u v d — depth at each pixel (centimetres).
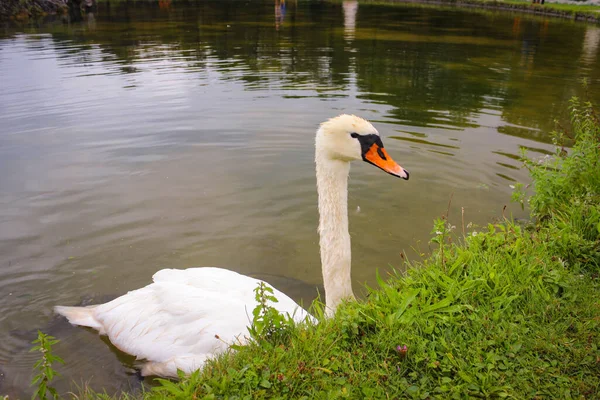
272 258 589
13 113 1038
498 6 3703
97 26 2472
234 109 1072
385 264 564
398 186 749
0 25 2461
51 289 528
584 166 565
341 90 1216
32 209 681
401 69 1473
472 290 394
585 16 2925
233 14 3197
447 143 881
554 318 365
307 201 712
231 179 775
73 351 437
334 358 333
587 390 302
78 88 1223
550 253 444
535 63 1593
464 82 1316
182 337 411
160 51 1755
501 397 302
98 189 738
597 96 1158
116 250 598
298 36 2161
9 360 425
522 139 891
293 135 934
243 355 342
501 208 666
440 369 324
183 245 610
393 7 3794
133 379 407
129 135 934
